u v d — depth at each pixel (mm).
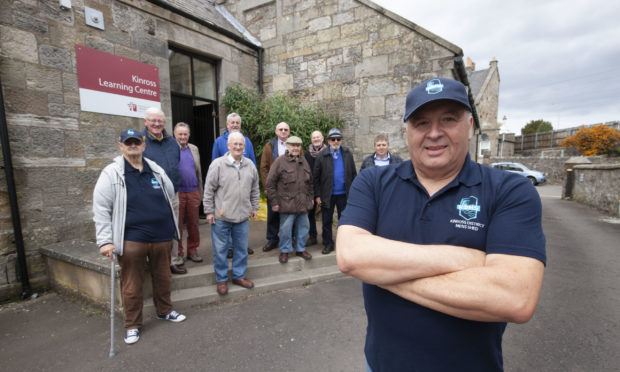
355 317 2945
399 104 5699
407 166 1037
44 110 3453
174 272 3395
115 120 4113
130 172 2525
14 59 3221
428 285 836
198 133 5750
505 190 870
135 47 4336
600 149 23094
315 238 4664
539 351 2422
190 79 5492
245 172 3227
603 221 7598
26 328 2777
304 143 5910
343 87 6156
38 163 3430
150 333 2668
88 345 2508
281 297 3379
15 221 3244
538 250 790
